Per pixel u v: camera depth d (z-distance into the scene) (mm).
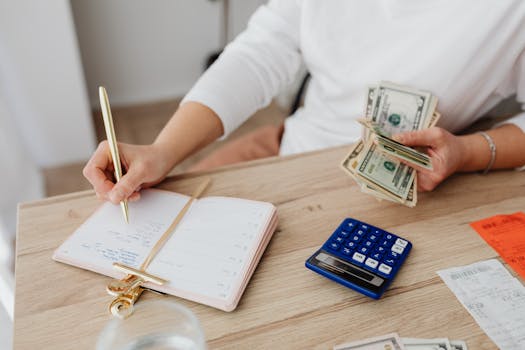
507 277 558
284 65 996
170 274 542
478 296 531
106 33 2355
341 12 875
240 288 522
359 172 668
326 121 1023
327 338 478
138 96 2627
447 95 833
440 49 796
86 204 679
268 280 549
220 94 878
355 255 566
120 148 688
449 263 578
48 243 603
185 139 801
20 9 1654
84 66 2418
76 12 2240
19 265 565
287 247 602
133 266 553
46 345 465
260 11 1024
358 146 738
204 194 704
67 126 1991
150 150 721
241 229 604
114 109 2539
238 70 936
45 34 1738
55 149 2031
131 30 2396
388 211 669
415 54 825
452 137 710
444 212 668
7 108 1771
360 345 471
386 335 481
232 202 656
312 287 540
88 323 490
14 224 1635
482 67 796
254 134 1216
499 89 873
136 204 667
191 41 2568
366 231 609
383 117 778
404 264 574
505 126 797
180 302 518
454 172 755
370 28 862
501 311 513
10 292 1141
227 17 2475
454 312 510
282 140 1157
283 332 483
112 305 500
